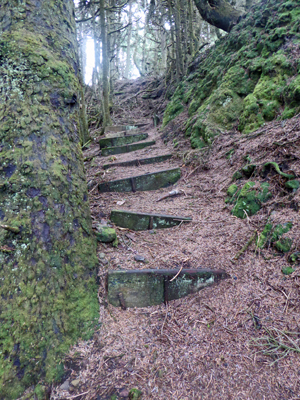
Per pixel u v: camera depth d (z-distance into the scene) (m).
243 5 7.75
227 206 2.89
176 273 1.99
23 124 1.69
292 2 4.39
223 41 6.15
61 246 1.68
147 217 2.81
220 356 1.55
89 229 1.97
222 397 1.36
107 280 1.93
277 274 1.95
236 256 2.16
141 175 3.94
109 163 5.00
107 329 1.70
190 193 3.48
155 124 7.72
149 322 1.81
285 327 1.64
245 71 4.53
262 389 1.38
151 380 1.45
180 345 1.63
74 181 1.89
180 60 8.21
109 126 8.12
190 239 2.49
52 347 1.47
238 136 3.86
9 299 1.43
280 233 2.13
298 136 2.66
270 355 1.53
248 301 1.84
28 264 1.52
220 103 4.57
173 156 4.77
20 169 1.63
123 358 1.55
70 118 1.95
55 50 1.90
